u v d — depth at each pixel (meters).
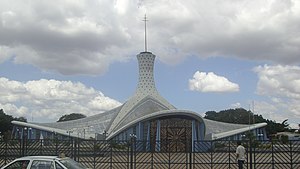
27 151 28.31
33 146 28.48
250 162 27.44
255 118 137.62
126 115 96.25
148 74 112.44
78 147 28.42
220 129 105.38
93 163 28.11
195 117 79.31
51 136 96.62
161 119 80.06
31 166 16.36
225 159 29.83
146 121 81.44
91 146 28.95
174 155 29.73
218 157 29.84
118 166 28.70
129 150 28.64
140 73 113.12
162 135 78.94
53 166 16.17
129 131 83.19
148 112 95.81
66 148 28.38
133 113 96.50
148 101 100.50
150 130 80.38
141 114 95.38
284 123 131.88
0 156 28.25
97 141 28.97
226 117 147.25
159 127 79.56
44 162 16.38
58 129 99.81
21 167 16.53
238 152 25.38
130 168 28.22
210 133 96.81
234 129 103.88
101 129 105.62
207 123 106.19
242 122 142.75
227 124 108.94
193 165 28.33
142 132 81.38
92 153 28.77
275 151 27.83
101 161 28.48
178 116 79.38
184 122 79.38
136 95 109.00
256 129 103.44
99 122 109.06
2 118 119.44
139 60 113.81
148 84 111.12
